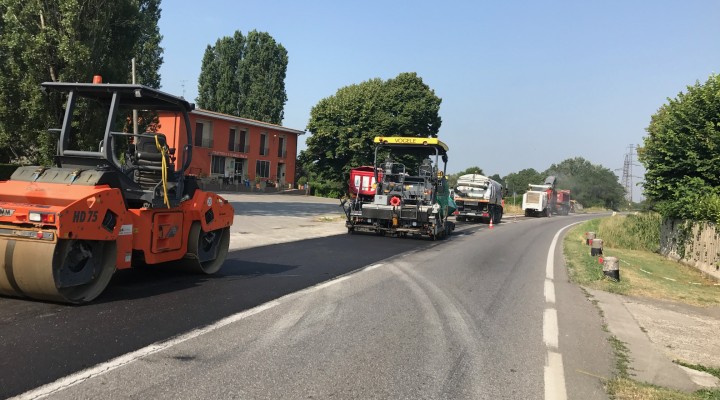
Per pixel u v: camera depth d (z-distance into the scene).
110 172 6.82
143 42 24.20
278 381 4.45
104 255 6.73
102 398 3.87
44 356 4.61
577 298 9.20
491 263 13.26
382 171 18.52
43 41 18.58
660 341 6.72
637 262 16.56
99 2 20.03
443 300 8.20
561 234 26.70
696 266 15.70
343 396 4.23
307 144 58.28
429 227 17.83
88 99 8.15
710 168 17.45
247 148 50.34
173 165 8.12
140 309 6.39
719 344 6.79
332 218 24.98
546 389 4.68
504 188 39.28
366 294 8.26
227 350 5.14
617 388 4.78
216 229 9.16
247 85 62.09
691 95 18.38
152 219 7.47
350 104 57.12
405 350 5.54
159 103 8.22
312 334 5.89
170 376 4.39
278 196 45.31
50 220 5.88
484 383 4.74
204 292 7.59
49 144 19.05
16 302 6.32
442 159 19.50
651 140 20.08
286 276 9.39
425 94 57.78
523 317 7.43
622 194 106.88
